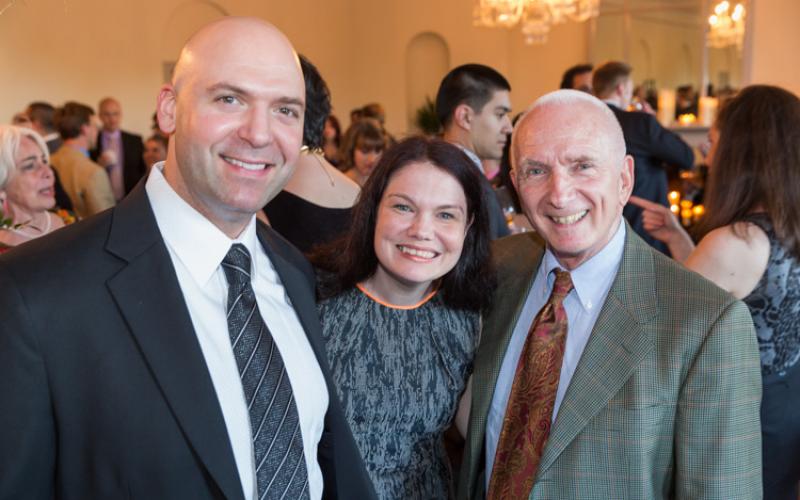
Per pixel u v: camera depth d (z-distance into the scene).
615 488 1.36
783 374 1.79
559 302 1.52
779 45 5.75
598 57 9.15
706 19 8.24
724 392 1.30
